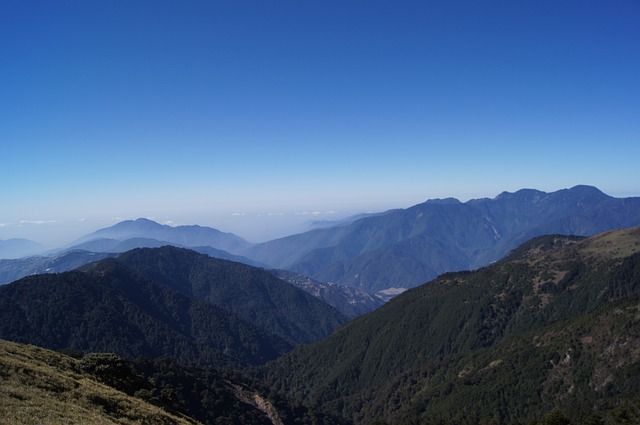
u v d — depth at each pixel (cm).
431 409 15425
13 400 3047
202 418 10550
